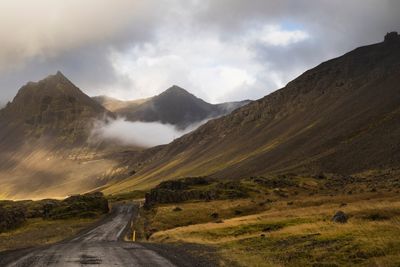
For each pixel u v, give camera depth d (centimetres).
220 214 9069
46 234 7800
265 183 14438
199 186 15425
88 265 2416
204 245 3869
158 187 15662
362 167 17775
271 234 4012
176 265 2409
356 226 3419
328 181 14675
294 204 9088
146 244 4288
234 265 2466
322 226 3859
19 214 11338
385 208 4325
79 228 9281
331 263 2288
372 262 2172
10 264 2509
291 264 2419
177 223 8588
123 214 13562
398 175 12800
